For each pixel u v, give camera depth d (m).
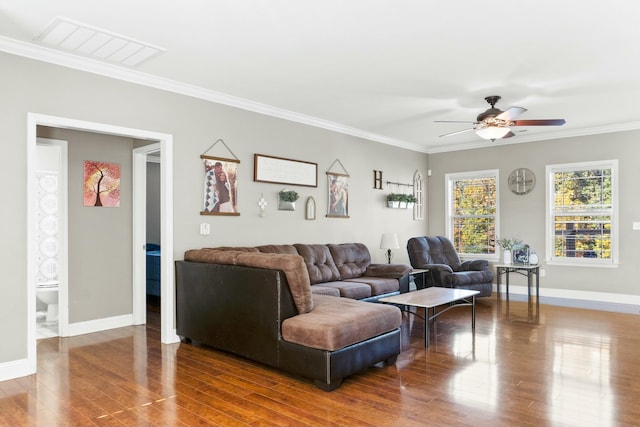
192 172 4.37
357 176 6.43
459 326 4.71
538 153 6.83
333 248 5.57
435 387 2.96
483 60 3.68
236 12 2.82
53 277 5.84
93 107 3.66
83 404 2.69
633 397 2.78
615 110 5.31
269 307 3.22
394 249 6.91
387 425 2.41
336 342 2.90
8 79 3.20
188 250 4.27
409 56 3.59
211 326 3.72
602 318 5.07
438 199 7.89
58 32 3.08
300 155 5.55
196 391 2.89
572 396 2.79
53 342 4.13
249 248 4.59
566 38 3.24
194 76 4.06
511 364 3.43
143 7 2.74
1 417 2.52
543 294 6.76
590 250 6.38
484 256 7.36
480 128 4.62
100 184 4.68
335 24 3.01
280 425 2.41
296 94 4.65
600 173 6.30
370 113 5.45
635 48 3.42
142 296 4.93
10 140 3.19
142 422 2.45
